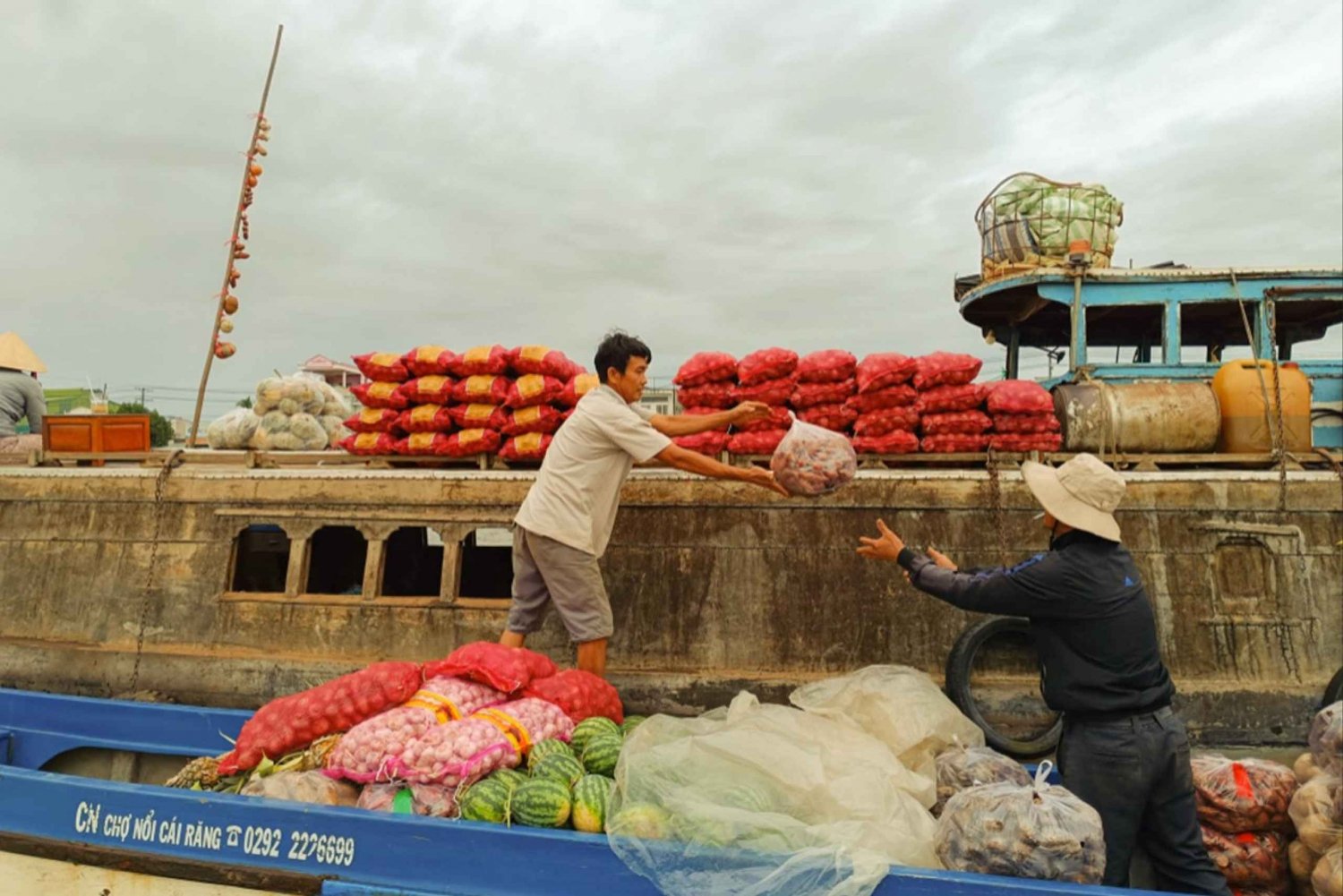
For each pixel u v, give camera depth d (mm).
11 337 7219
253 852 3340
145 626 5527
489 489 5238
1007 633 4789
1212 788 3475
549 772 3424
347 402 7617
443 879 3158
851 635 4895
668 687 4879
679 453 4227
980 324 7121
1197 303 5613
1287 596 4758
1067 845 2836
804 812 3180
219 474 5613
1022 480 4914
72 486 5789
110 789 3531
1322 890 3070
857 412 5133
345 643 5277
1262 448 5035
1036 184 6062
